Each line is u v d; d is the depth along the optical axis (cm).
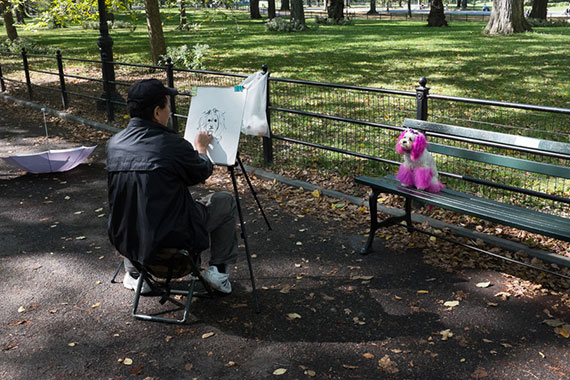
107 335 363
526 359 324
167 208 332
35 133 949
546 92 1178
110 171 340
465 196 441
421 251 470
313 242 496
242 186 652
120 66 1673
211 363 332
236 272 447
